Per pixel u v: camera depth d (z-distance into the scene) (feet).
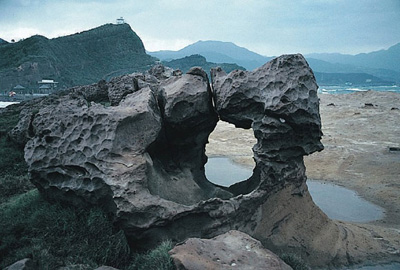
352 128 117.80
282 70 32.12
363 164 80.12
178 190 33.60
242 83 32.89
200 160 39.40
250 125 34.99
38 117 32.35
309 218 36.47
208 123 36.27
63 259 25.68
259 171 36.17
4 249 26.11
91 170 27.99
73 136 29.60
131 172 27.53
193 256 23.29
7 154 52.37
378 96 181.47
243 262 23.63
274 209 34.45
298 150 34.24
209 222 30.07
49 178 30.07
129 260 27.40
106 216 28.32
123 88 63.87
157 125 30.22
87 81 303.89
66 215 29.17
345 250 35.91
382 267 34.22
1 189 41.39
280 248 33.65
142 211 26.81
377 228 43.70
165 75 83.56
